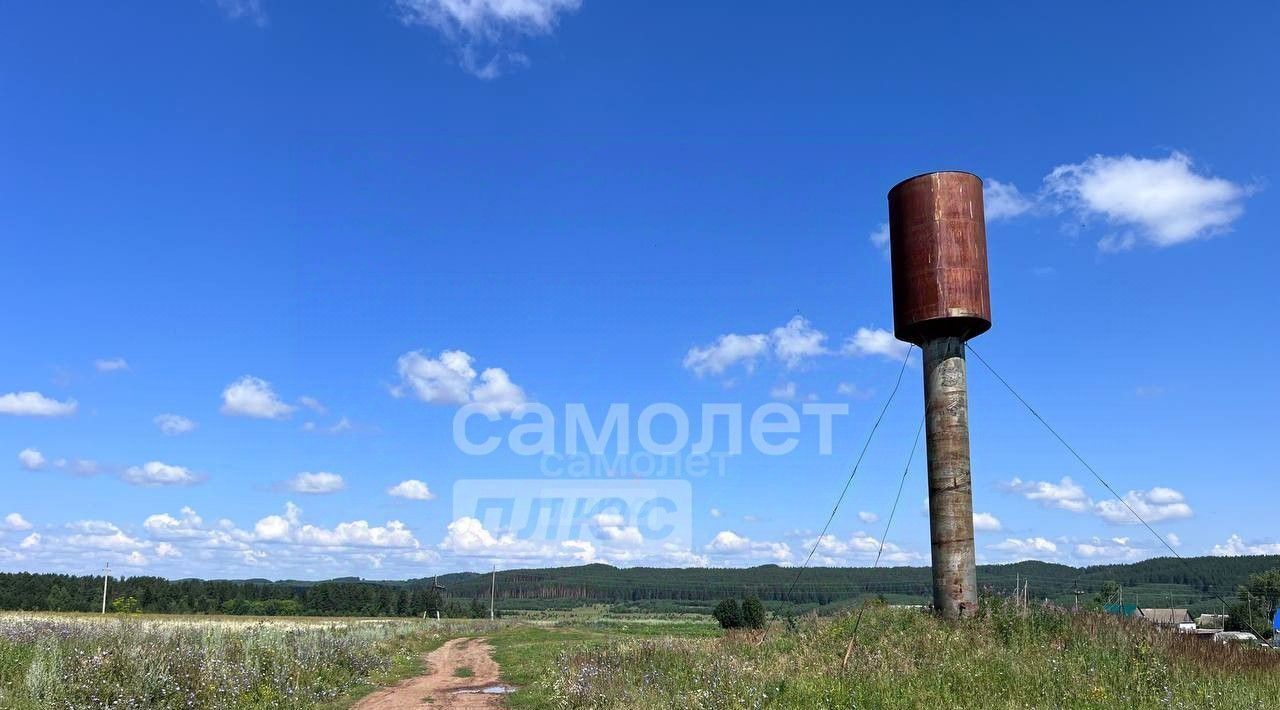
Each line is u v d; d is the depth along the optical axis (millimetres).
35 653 15836
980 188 21609
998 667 14609
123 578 108375
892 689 13273
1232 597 37188
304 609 118875
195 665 16812
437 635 46969
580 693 16328
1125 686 13188
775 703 12734
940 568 20406
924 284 20984
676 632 56125
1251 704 11938
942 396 21000
